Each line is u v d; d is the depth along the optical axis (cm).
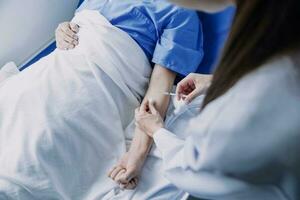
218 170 54
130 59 120
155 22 124
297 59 49
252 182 53
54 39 164
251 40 46
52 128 104
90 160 109
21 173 98
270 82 48
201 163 55
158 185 102
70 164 105
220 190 58
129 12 126
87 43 121
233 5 51
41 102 109
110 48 119
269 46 46
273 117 48
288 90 48
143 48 125
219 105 53
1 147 105
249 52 47
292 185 53
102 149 111
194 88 113
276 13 43
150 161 109
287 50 47
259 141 49
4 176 97
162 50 121
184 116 115
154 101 115
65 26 133
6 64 141
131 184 104
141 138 109
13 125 108
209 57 129
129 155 108
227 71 51
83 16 129
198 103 112
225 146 51
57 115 107
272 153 49
